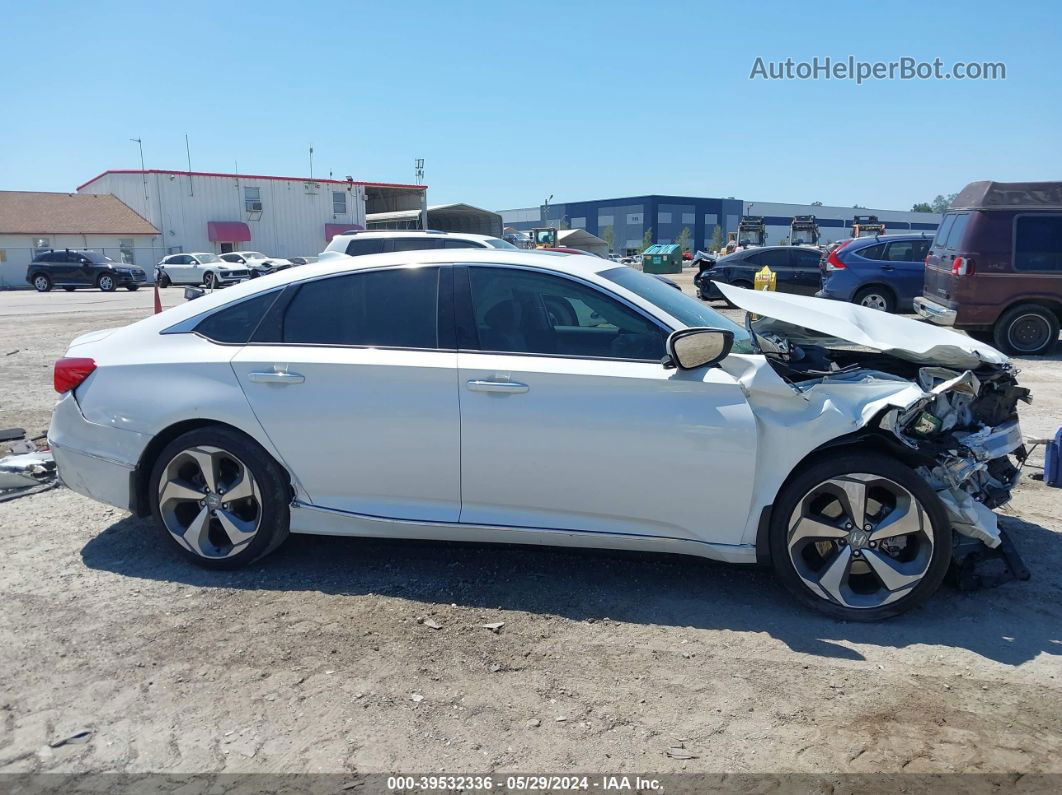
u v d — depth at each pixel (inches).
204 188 1886.1
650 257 1839.3
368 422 150.5
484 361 147.5
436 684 123.2
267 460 155.9
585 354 147.3
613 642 135.3
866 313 171.9
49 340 538.6
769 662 128.9
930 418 136.6
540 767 104.7
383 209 2372.0
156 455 163.6
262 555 160.2
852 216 4461.1
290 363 153.4
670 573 161.6
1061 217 420.2
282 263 1429.6
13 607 146.6
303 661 129.3
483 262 155.1
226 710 116.6
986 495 149.9
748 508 142.1
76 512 195.2
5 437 260.7
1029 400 157.1
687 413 140.1
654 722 114.0
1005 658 129.7
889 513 139.6
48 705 117.7
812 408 139.7
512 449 145.8
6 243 1608.0
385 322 154.7
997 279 430.0
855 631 138.6
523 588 155.1
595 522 147.9
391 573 161.6
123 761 106.0
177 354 160.7
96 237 1728.6
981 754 106.4
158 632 138.0
